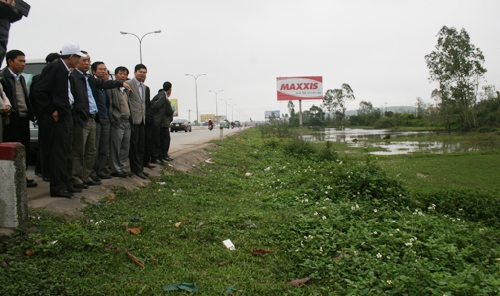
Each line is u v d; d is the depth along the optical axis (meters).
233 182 9.99
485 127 47.66
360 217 6.74
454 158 18.70
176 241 5.05
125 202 6.62
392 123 71.56
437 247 5.39
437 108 65.62
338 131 60.66
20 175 4.62
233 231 5.66
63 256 4.23
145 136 9.19
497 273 4.64
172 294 3.69
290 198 8.18
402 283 3.91
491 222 8.30
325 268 4.51
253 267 4.53
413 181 12.55
